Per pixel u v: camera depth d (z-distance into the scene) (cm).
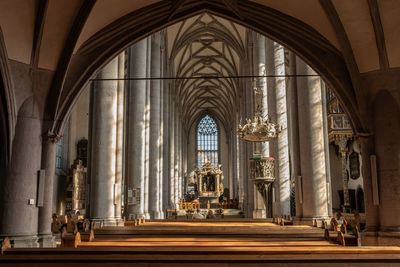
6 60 888
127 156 1820
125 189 1806
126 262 500
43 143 967
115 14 1023
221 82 4578
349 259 518
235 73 3794
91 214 1339
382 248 575
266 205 1875
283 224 1158
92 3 908
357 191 2419
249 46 2734
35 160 944
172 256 504
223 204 4234
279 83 1912
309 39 1075
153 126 2334
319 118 1276
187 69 3934
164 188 2959
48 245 938
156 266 496
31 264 497
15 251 564
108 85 1388
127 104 1853
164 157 3002
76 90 1022
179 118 4466
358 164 2381
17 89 921
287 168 1869
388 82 952
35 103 954
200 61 3862
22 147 926
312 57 1074
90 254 564
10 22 871
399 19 888
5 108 903
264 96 2320
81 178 2855
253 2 1098
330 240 751
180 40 3133
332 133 2211
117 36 1077
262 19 1116
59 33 932
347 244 760
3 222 891
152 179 2288
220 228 936
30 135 938
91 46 1041
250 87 2748
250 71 2698
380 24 900
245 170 2969
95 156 1355
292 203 2150
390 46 924
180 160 4581
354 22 924
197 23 3033
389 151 944
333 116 2228
